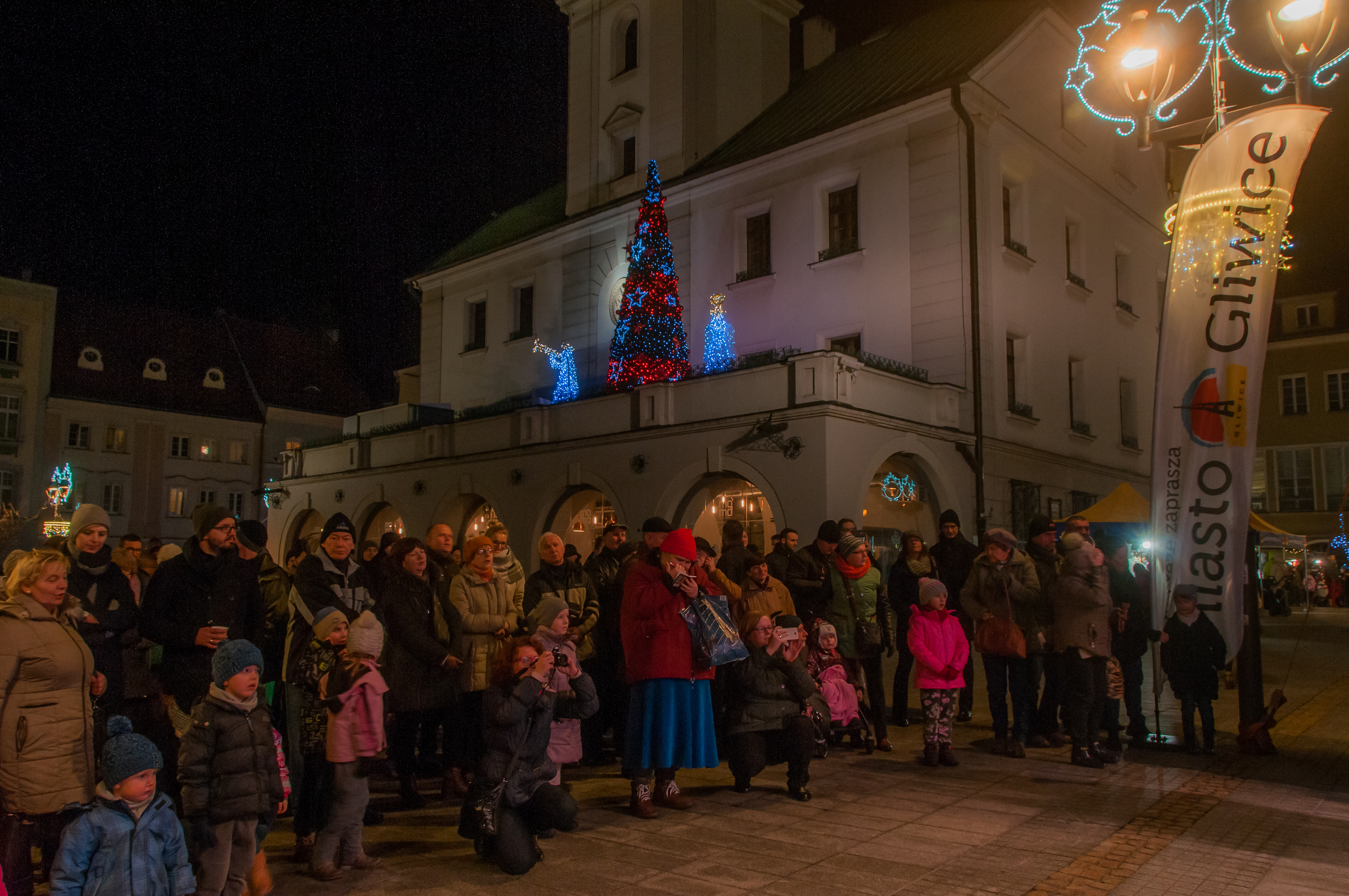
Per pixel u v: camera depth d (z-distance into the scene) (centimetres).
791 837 547
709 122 2323
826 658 794
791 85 2548
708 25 2350
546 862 503
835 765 755
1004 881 469
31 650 423
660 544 630
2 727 418
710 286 2139
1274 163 728
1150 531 791
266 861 497
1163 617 786
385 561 665
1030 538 848
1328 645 1888
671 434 1691
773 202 2041
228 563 559
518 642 509
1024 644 782
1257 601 804
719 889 458
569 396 2284
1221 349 751
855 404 1516
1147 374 2423
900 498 1661
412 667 622
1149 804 622
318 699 514
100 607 557
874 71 2219
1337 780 695
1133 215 2414
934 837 546
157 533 4381
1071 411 2086
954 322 1748
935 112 1789
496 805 486
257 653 427
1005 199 1917
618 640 784
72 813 430
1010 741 790
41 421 4122
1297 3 691
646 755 591
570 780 724
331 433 4969
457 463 2120
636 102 2388
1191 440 766
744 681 652
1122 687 796
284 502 2664
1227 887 459
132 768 357
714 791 668
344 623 502
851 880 471
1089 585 748
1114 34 820
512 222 2925
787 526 1498
